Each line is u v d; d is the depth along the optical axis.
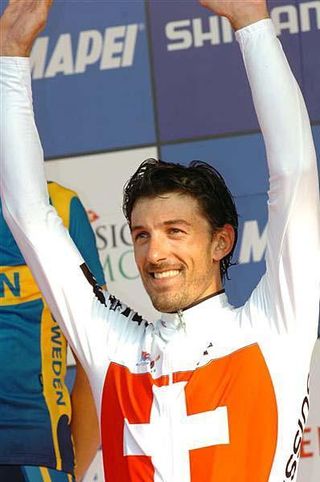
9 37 4.46
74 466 5.71
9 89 4.46
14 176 4.46
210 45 6.34
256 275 6.16
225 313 4.37
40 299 5.68
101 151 6.40
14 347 5.60
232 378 4.18
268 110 4.16
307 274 4.19
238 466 4.08
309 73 6.26
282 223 4.17
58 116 6.45
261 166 6.23
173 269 4.32
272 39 4.21
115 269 6.33
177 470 4.10
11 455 5.53
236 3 4.25
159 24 6.38
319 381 6.02
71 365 6.29
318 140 6.23
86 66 6.43
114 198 6.37
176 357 4.28
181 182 4.38
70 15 6.46
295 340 4.21
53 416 5.61
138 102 6.38
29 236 4.48
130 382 4.32
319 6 6.25
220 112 6.30
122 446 4.23
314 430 5.98
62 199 5.96
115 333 4.48
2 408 5.55
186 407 4.17
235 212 4.55
